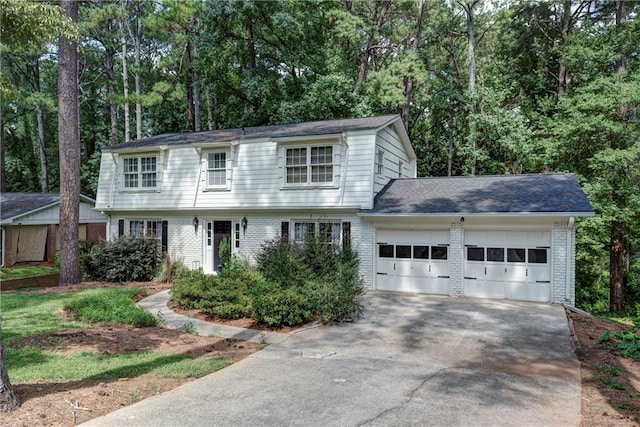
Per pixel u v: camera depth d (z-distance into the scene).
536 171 23.67
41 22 7.80
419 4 26.33
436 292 14.27
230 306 10.54
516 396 6.07
